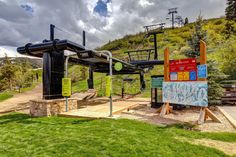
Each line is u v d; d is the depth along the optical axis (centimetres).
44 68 991
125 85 2352
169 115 913
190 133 607
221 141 543
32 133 598
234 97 1234
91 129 631
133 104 1256
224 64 1847
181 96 849
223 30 3825
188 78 833
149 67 1941
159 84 1152
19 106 1333
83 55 1010
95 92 1948
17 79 3259
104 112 952
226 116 846
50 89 975
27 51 1000
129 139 523
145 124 719
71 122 754
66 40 910
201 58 781
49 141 516
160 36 4800
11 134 592
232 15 3831
